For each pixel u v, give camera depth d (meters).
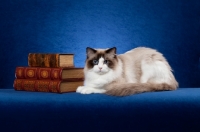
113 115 1.95
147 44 2.86
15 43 2.87
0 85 2.86
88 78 2.39
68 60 2.45
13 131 1.98
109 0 2.85
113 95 2.09
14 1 2.85
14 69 2.87
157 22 2.85
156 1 2.85
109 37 2.86
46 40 2.87
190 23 2.84
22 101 2.00
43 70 2.37
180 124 1.97
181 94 2.13
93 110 1.96
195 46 2.84
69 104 1.97
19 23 2.86
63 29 2.86
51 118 1.96
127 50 2.86
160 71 2.47
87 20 2.85
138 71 2.50
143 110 1.96
